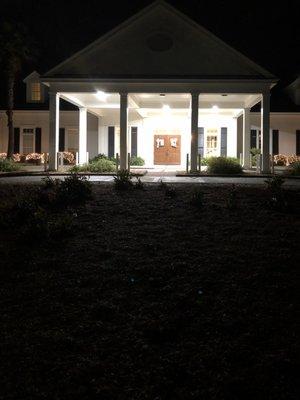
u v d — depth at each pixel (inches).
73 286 309.4
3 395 213.0
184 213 456.4
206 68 938.7
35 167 1181.7
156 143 1246.3
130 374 224.7
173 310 278.1
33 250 364.5
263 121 943.0
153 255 353.1
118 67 943.7
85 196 507.8
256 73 936.9
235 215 447.5
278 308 277.9
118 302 288.7
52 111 960.3
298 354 235.8
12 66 1240.2
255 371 225.1
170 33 935.0
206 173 911.7
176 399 208.8
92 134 1279.5
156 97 1071.6
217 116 1240.8
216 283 308.2
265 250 359.3
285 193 523.5
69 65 951.6
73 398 210.2
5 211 443.5
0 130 1373.0
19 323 269.3
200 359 234.2
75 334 257.3
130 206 483.2
